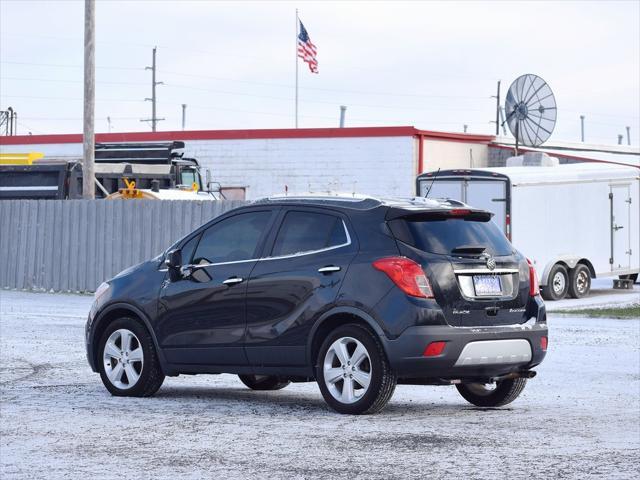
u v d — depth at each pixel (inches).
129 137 1772.9
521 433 361.1
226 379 524.1
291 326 411.8
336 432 363.3
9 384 488.7
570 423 382.9
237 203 1053.8
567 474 296.0
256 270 424.2
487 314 398.6
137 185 1350.9
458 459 316.8
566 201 1083.3
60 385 486.3
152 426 378.0
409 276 387.5
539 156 1161.4
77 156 1790.1
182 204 1077.8
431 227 401.1
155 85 3863.2
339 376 400.5
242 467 307.7
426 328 384.5
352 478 293.0
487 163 1710.1
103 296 463.8
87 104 1161.4
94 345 465.1
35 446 341.7
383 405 394.9
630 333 725.9
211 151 1700.3
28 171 1309.1
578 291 1085.1
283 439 350.6
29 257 1163.9
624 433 361.7
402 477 293.3
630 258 1160.8
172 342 443.2
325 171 1620.3
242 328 425.1
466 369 392.8
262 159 1665.8
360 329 394.3
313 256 412.2
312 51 2068.2
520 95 1558.8
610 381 503.5
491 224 419.2
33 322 790.5
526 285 412.8
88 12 1155.9
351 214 409.7
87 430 370.3
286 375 419.2
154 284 450.0
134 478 295.6
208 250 443.8
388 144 1581.0
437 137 1614.2
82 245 1129.4
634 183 1161.4
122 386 454.3
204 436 357.1
